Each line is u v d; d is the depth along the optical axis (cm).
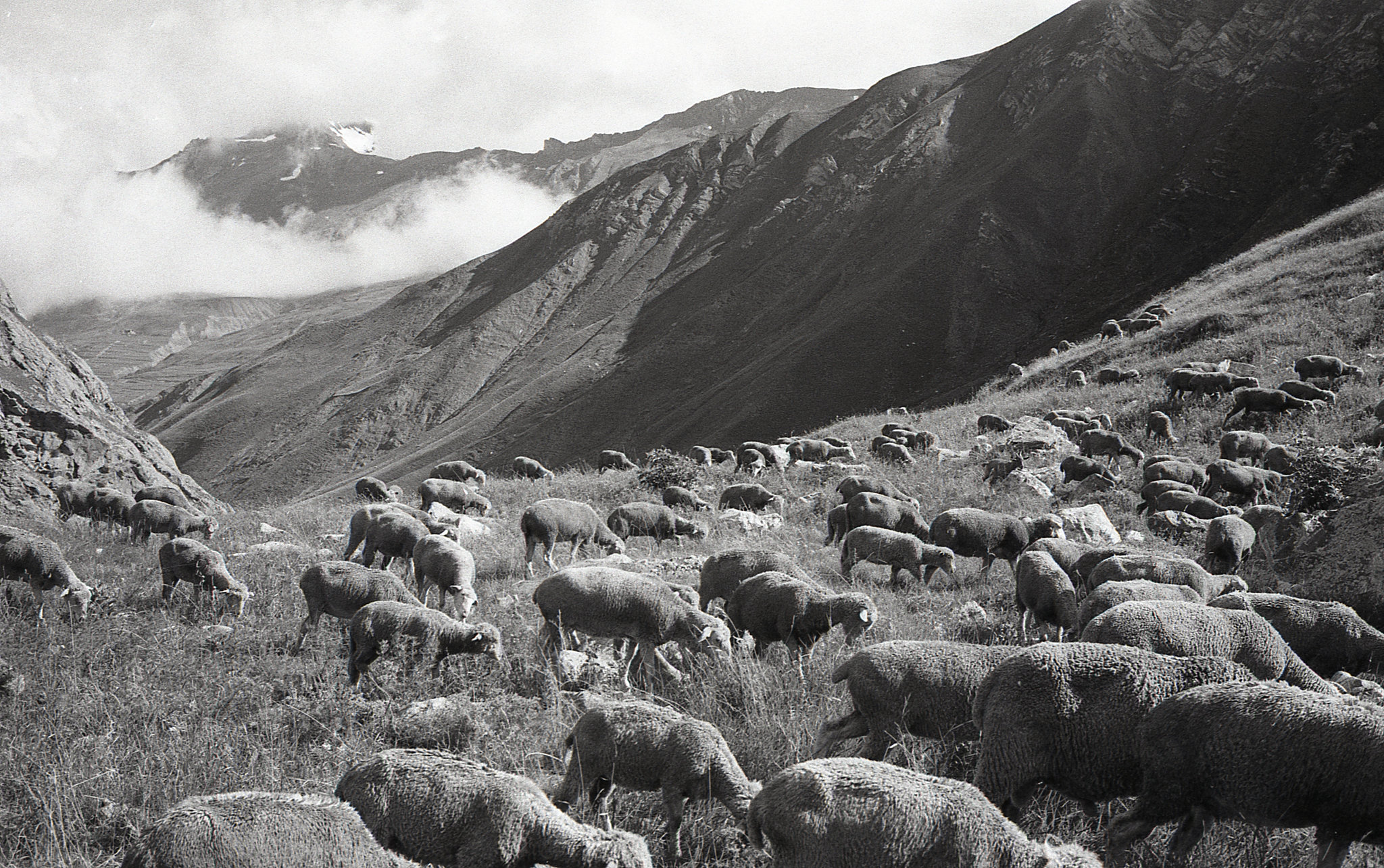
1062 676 683
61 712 924
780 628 1071
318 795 593
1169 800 641
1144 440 2623
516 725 906
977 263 13775
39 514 2302
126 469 2666
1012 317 13000
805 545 1781
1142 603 888
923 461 2669
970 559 1656
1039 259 13850
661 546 1783
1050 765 677
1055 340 11119
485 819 628
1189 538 1677
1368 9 14338
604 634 1050
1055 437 2656
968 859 545
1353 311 3322
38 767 812
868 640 1086
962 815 554
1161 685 675
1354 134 11956
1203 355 3356
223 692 998
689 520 1858
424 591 1341
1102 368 3597
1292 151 13150
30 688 994
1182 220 12888
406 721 912
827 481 2423
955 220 14700
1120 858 649
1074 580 1345
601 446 15062
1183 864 650
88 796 774
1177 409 2811
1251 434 2273
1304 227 5388
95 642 1127
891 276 14250
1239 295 4125
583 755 743
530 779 790
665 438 13100
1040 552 1220
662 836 730
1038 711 676
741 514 2041
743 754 808
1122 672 683
